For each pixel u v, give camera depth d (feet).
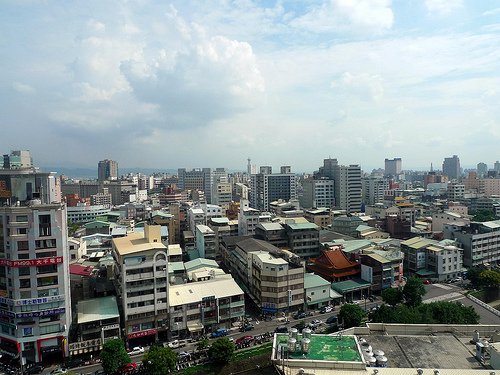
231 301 382.22
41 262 318.24
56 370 313.53
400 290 415.03
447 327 242.17
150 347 336.70
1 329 329.31
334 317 394.73
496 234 605.73
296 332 208.74
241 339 348.18
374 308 412.16
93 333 334.03
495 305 477.77
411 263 561.43
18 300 314.14
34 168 408.26
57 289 325.83
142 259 350.02
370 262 482.28
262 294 411.75
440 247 549.54
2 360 326.03
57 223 324.80
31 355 320.70
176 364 310.65
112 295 396.57
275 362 184.14
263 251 475.31
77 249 516.32
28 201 338.54
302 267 420.36
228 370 304.30
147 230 404.36
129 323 346.54
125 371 303.48
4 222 316.81
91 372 309.83
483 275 486.79
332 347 198.80
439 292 481.46
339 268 481.05
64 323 328.08
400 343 223.30
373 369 177.58
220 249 631.56
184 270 458.91
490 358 195.62
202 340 332.60
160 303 356.59
